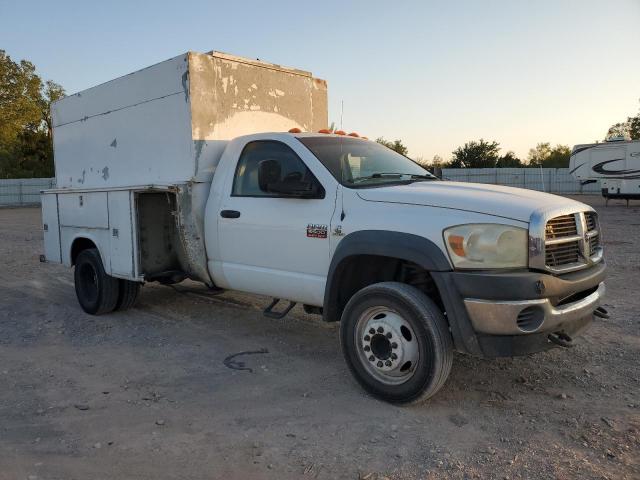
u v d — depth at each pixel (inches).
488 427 149.3
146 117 257.0
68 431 151.6
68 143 316.5
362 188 180.4
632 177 1021.2
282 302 293.6
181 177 238.7
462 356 203.0
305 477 127.4
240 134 251.6
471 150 2133.4
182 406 166.7
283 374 191.9
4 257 492.4
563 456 133.5
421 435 145.5
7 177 2065.7
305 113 289.3
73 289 346.0
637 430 145.5
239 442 144.0
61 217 293.3
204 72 235.1
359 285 186.1
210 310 281.4
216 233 223.8
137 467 132.7
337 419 156.1
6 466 133.2
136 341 233.5
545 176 1587.1
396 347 160.2
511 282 145.4
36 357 215.2
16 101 1830.7
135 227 242.7
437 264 152.7
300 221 191.2
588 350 207.0
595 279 165.9
